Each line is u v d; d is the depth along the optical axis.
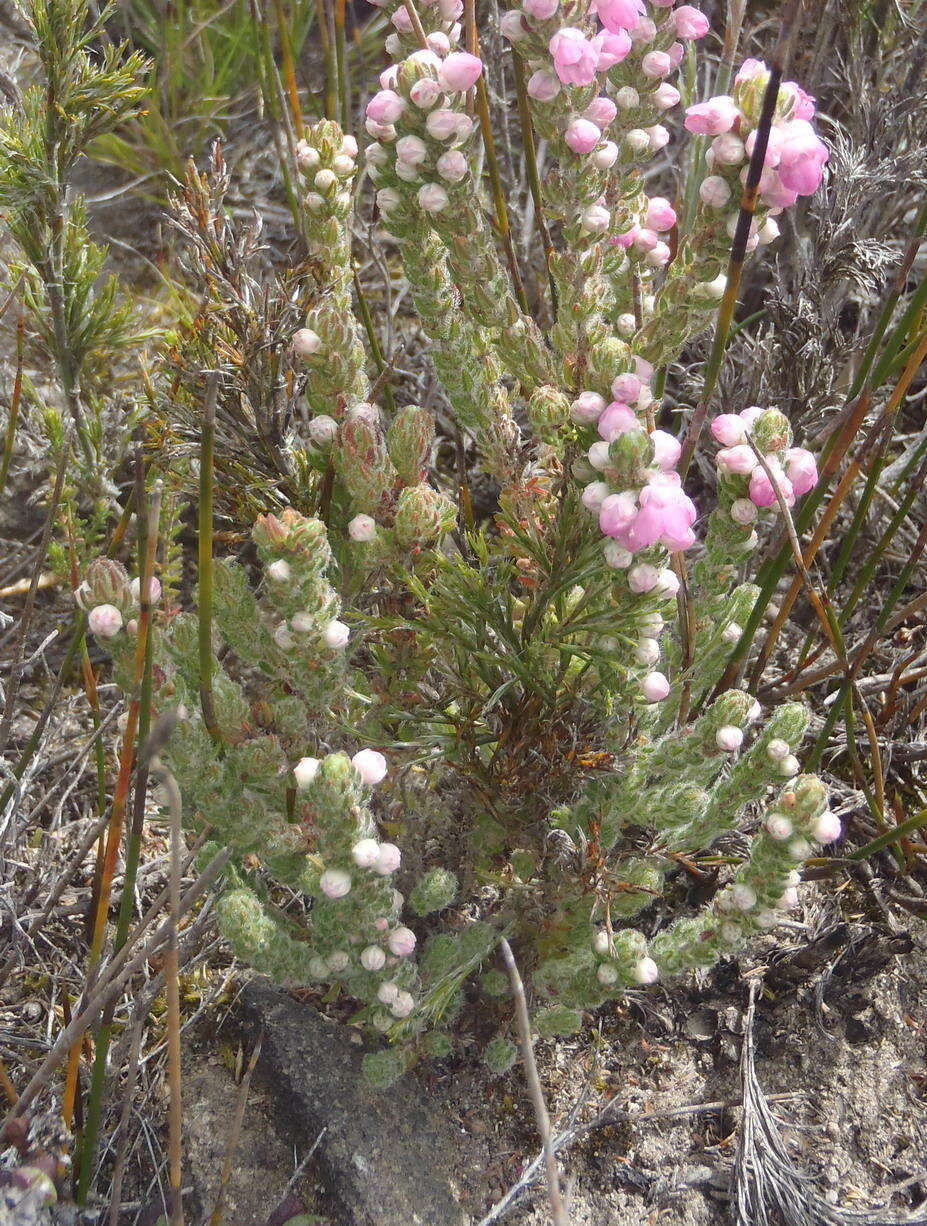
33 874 0.43
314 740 0.35
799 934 0.43
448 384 0.35
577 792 0.38
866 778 0.47
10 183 0.44
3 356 0.58
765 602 0.40
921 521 0.55
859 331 0.56
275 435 0.40
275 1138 0.37
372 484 0.33
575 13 0.30
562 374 0.34
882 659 0.51
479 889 0.43
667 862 0.39
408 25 0.34
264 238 0.67
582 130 0.31
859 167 0.51
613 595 0.33
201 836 0.33
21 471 0.52
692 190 0.51
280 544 0.30
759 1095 0.39
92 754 0.49
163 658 0.31
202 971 0.41
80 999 0.36
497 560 0.42
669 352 0.34
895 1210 0.36
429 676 0.39
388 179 0.33
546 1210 0.37
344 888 0.30
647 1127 0.39
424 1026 0.38
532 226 0.59
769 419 0.33
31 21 0.43
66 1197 0.33
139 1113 0.37
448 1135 0.38
